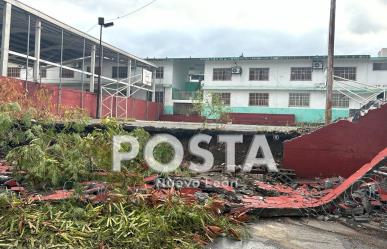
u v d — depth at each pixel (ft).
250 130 39.27
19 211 17.67
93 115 95.61
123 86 121.29
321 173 35.65
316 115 119.44
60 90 82.02
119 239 16.34
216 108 51.19
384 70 114.52
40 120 35.37
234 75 127.34
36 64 76.33
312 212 23.53
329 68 48.08
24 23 79.41
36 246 15.30
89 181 23.36
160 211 18.90
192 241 17.37
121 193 20.47
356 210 23.91
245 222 21.26
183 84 145.18
